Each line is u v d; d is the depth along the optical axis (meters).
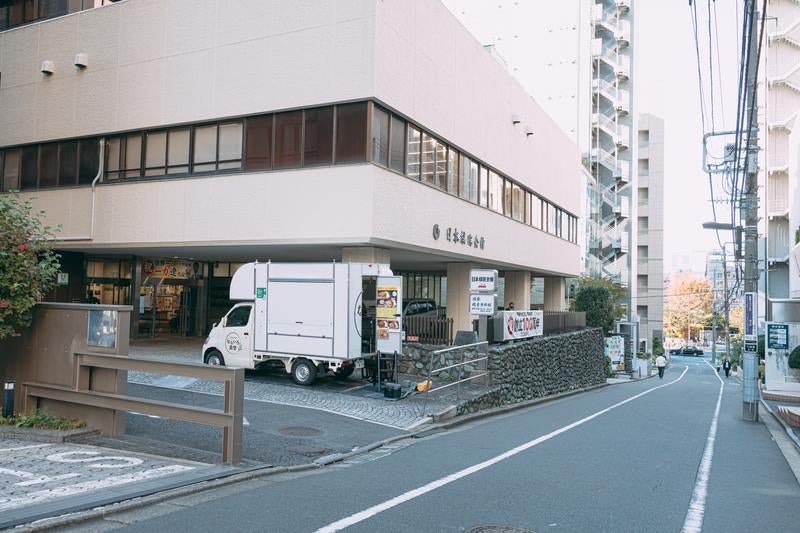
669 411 17.41
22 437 9.09
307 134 16.39
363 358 15.29
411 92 17.44
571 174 35.03
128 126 18.91
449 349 14.35
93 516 5.66
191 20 18.05
